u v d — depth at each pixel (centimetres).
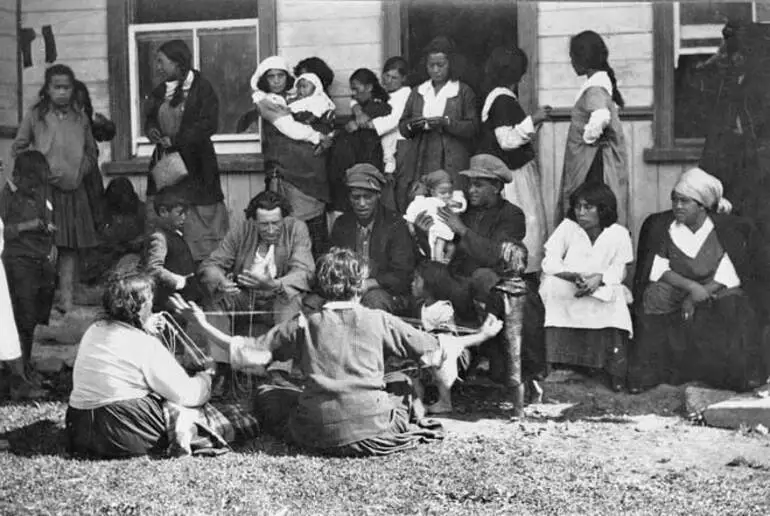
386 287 1121
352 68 1249
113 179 1253
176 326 1103
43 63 1257
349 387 927
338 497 831
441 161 1201
